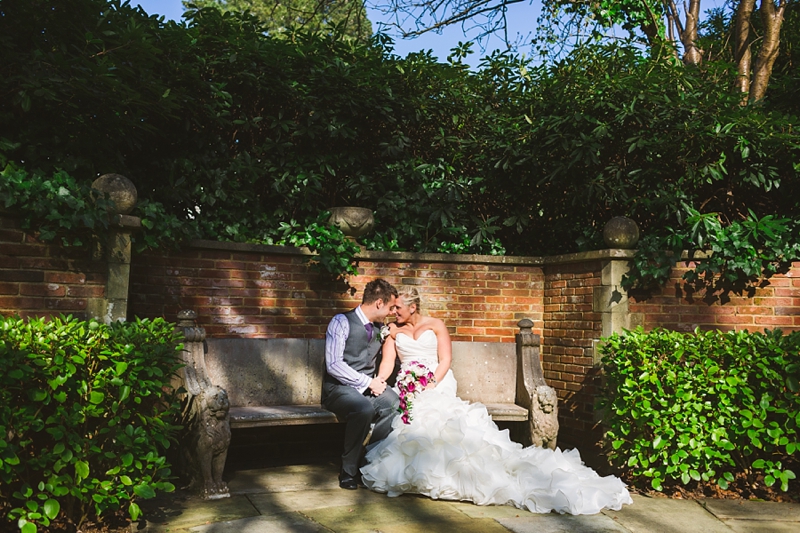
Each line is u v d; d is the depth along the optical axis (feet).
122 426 11.78
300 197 20.62
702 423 14.66
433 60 22.20
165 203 19.08
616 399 15.70
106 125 17.06
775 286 19.44
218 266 18.39
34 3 15.42
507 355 18.92
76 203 13.64
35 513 10.07
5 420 9.70
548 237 23.81
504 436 15.15
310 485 14.97
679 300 19.21
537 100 22.65
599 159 21.90
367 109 21.44
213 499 13.43
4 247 13.20
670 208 20.49
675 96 21.03
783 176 21.03
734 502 14.12
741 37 26.27
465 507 13.23
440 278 21.06
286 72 20.29
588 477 14.08
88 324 11.91
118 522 11.56
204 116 19.80
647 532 11.95
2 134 16.28
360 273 20.20
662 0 28.40
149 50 16.47
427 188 22.30
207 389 13.73
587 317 19.72
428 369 16.12
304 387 17.48
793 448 14.07
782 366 14.29
